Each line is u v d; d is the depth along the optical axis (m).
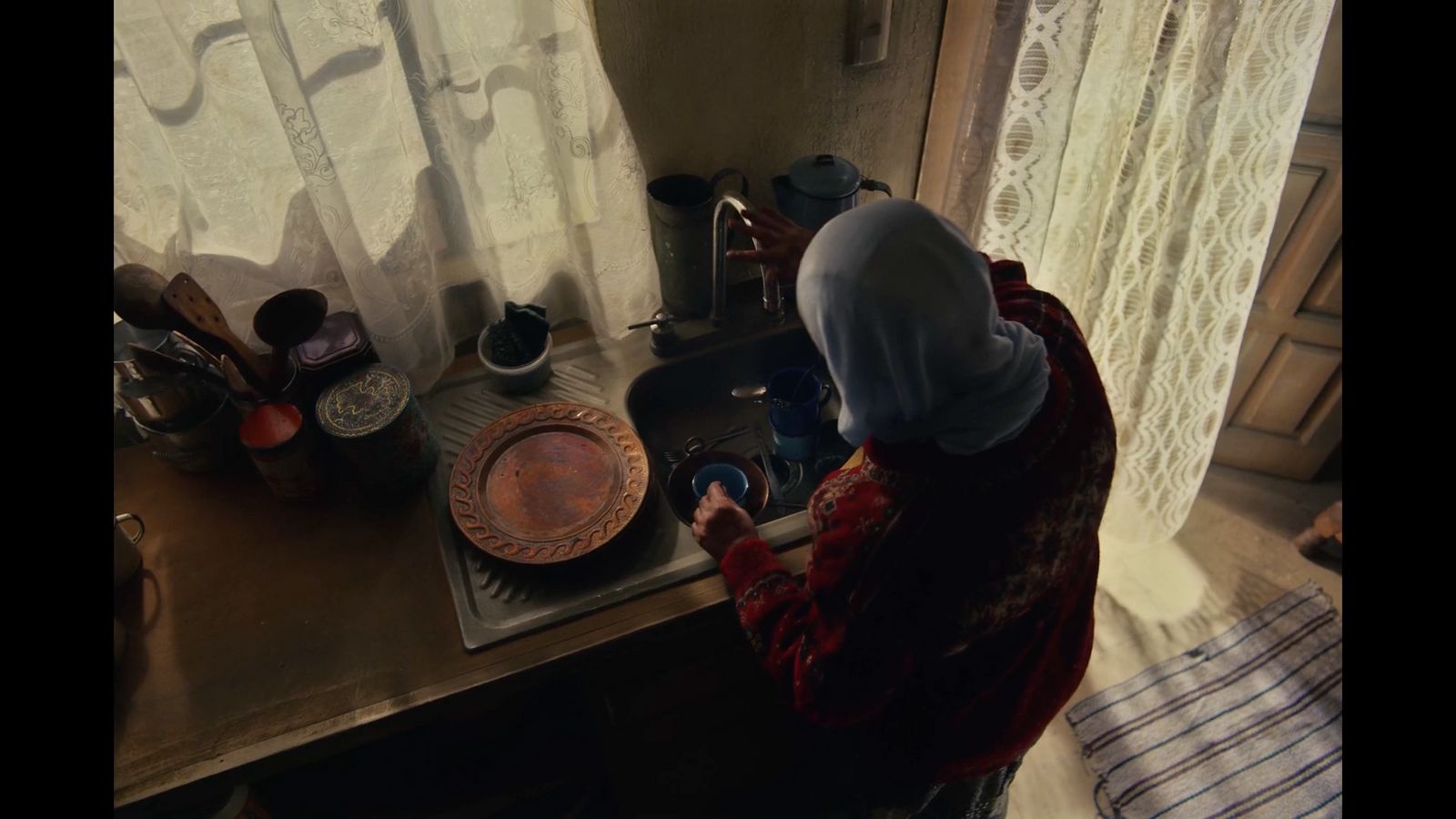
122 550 1.08
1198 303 1.58
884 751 1.11
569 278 1.43
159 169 1.08
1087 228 1.58
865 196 1.55
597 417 1.26
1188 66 1.31
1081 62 1.25
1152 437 1.82
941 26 1.34
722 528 1.09
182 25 0.96
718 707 1.35
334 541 1.15
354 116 1.03
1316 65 1.31
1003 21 1.23
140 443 1.29
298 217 1.19
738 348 1.43
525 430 1.25
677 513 1.18
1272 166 1.42
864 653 0.85
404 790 1.35
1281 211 1.81
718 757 1.46
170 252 1.15
